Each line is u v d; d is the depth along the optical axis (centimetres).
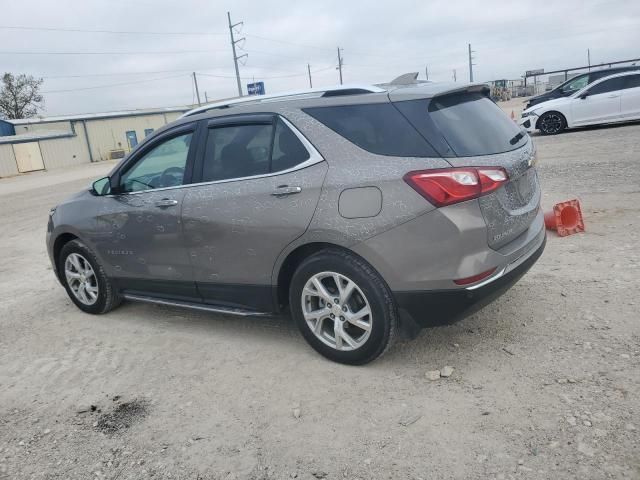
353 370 363
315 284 365
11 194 2202
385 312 341
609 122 1559
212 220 396
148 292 473
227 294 412
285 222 361
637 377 315
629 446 261
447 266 320
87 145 5181
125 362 416
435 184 315
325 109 363
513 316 414
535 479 249
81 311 542
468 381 334
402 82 391
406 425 299
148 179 450
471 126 348
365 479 263
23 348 463
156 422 330
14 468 301
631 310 398
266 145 381
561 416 289
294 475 271
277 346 413
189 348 428
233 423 320
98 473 289
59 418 347
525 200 369
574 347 358
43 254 848
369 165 336
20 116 7444
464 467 262
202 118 421
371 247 332
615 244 548
